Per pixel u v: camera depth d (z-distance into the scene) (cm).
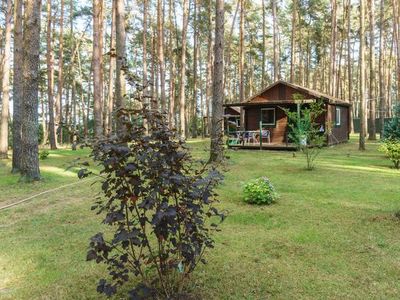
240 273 400
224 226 568
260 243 491
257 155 1584
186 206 301
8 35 1625
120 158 281
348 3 3145
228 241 500
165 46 3753
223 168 402
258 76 6006
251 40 4403
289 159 1419
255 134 2061
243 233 534
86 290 372
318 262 427
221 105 1201
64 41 3900
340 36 3959
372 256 441
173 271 366
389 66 3981
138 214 301
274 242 494
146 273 374
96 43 1880
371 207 664
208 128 3794
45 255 470
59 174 1131
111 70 2767
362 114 1777
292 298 347
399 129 1614
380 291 356
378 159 1412
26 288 382
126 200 290
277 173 1070
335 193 790
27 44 977
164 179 281
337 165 1242
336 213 629
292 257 443
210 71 3766
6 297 364
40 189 911
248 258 442
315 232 531
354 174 1052
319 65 5322
